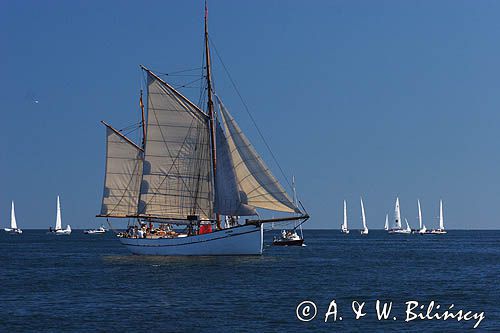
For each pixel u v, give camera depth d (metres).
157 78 134.50
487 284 100.75
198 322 68.75
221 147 129.88
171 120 135.25
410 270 124.75
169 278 103.38
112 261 136.50
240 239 131.38
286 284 97.69
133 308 76.31
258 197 127.00
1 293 88.62
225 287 93.44
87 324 67.81
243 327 66.62
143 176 136.00
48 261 146.38
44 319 70.31
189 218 134.88
